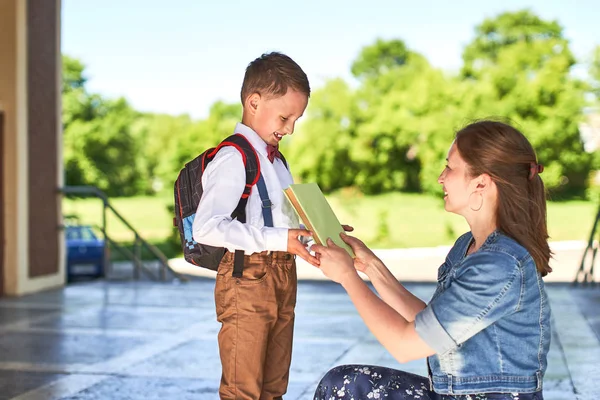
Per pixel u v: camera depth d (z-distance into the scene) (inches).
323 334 276.7
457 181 90.2
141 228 1206.3
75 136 1272.1
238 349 116.1
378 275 100.6
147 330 287.0
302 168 1138.0
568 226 1032.8
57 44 410.9
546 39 1109.7
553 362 231.1
